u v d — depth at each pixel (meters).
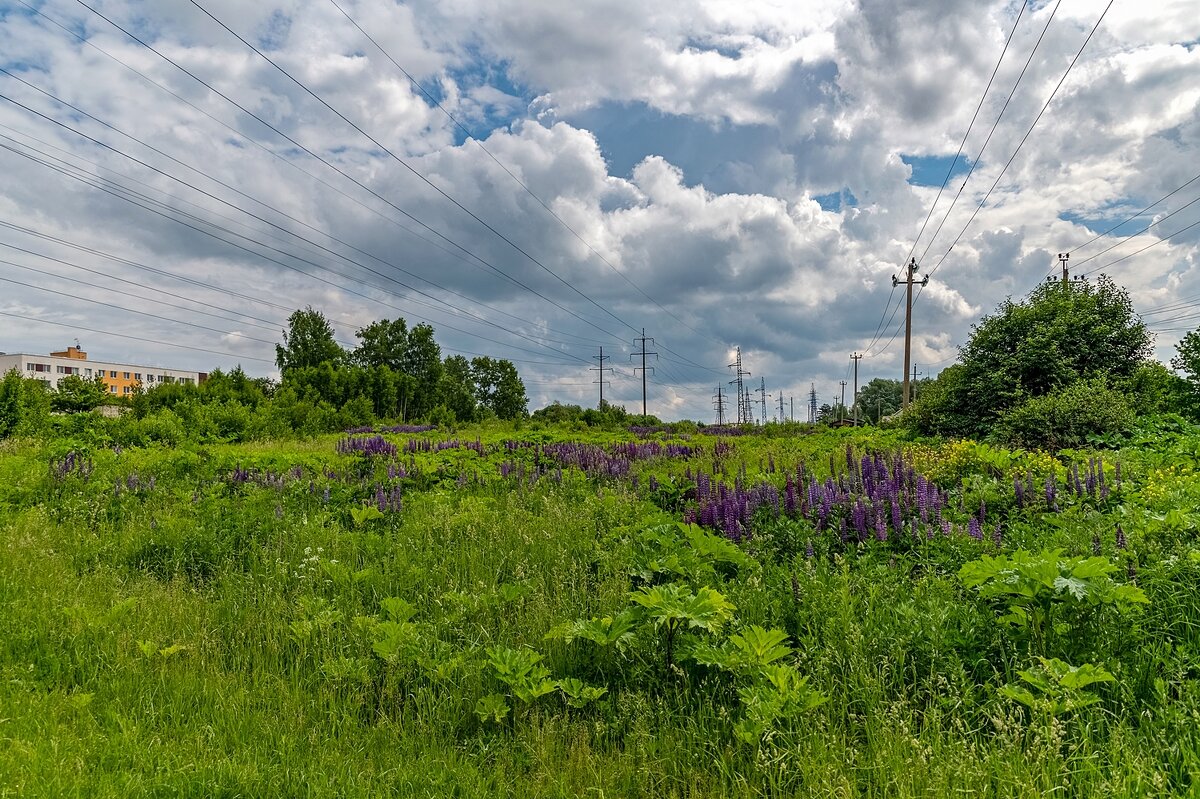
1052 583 4.59
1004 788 3.46
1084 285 23.66
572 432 36.19
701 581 6.42
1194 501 7.67
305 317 70.69
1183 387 18.94
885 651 4.85
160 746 4.16
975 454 12.88
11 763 3.71
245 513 9.80
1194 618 5.05
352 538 8.80
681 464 18.72
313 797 3.73
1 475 13.23
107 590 7.03
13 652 5.41
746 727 4.07
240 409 29.48
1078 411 17.47
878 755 3.72
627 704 4.56
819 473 13.45
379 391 55.72
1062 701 3.96
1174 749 3.68
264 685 5.08
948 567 6.73
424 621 6.10
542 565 7.58
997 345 22.72
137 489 11.87
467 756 4.25
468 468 14.67
